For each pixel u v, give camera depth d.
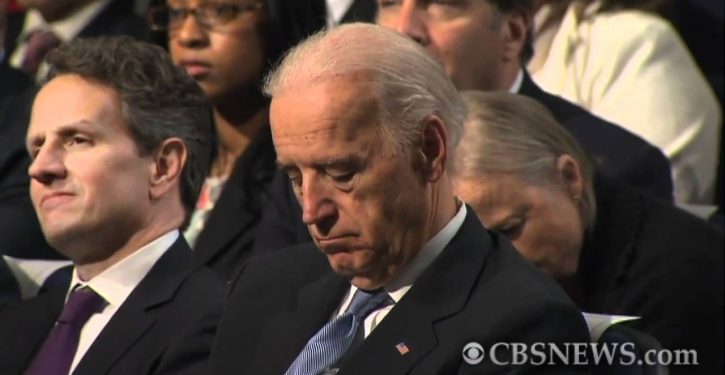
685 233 11.87
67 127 10.51
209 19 13.60
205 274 10.72
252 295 9.44
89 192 10.45
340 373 8.54
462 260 8.79
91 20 17.47
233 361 9.09
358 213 8.41
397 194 8.45
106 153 10.51
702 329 11.69
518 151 10.76
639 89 16.02
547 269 10.93
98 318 10.55
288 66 8.52
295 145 8.35
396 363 8.49
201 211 13.38
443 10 13.35
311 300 9.23
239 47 13.57
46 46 17.47
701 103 16.05
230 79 13.58
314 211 8.40
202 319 9.99
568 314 8.48
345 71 8.35
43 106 10.62
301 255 9.61
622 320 9.20
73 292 10.79
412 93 8.43
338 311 9.15
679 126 15.86
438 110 8.52
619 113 15.98
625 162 13.74
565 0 16.88
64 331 10.55
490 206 10.66
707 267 11.73
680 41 16.41
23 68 17.84
